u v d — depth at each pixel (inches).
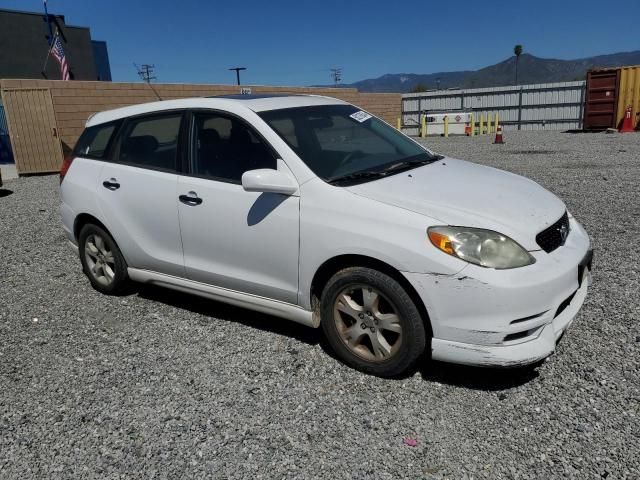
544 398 120.3
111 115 192.9
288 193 137.2
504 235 118.8
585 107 925.2
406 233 121.3
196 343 156.9
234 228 149.1
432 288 118.2
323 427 115.6
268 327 164.7
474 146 725.9
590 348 139.2
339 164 145.6
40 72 1147.9
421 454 105.7
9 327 176.2
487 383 127.8
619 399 117.6
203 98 169.0
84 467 107.8
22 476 106.3
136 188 173.6
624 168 427.8
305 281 138.1
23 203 405.4
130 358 150.5
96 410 126.6
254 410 122.9
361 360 134.2
